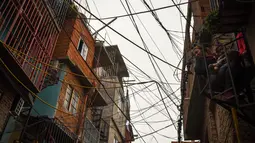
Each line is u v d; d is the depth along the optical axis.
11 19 8.98
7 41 8.86
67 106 14.54
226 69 6.26
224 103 6.38
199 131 12.82
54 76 13.60
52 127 11.64
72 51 15.59
